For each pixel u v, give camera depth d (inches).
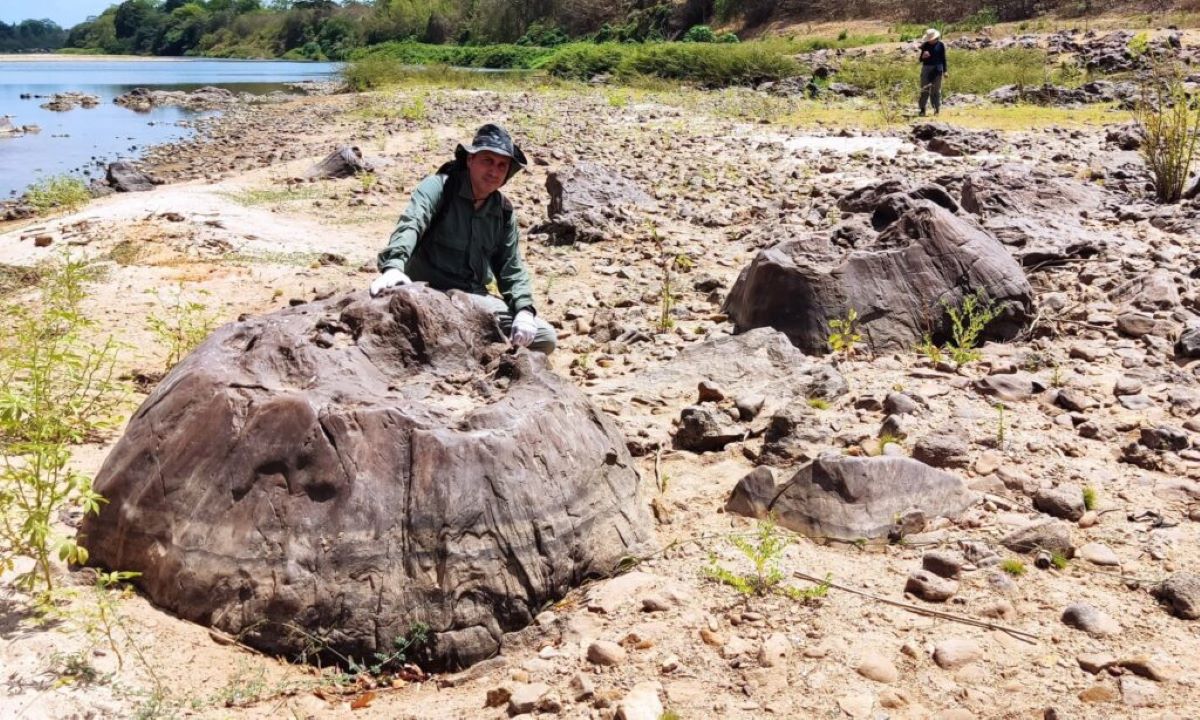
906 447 190.5
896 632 137.9
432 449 141.1
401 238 180.7
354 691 129.7
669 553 158.6
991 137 628.7
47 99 1459.2
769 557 155.9
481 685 131.8
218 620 135.6
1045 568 153.7
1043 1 1763.0
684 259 357.1
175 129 1008.9
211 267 348.8
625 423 209.8
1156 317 270.7
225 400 145.9
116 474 148.3
